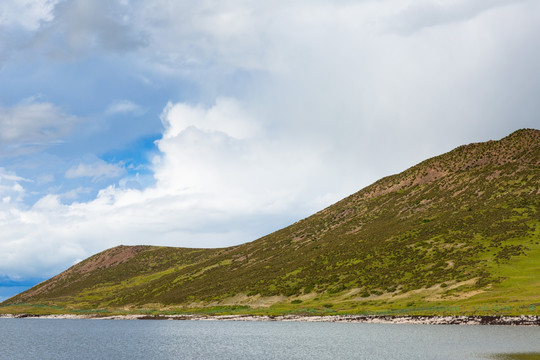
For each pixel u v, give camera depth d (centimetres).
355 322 9625
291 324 10544
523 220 12194
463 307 8788
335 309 10925
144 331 11181
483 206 14162
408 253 12569
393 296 10675
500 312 7969
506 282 9462
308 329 9544
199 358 6519
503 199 14100
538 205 12888
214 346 7788
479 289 9481
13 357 7131
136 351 7500
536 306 7950
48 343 8956
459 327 7731
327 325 9850
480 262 10650
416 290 10475
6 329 12719
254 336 9031
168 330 11100
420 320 8606
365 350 6359
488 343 6028
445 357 5309
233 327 10944
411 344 6525
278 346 7375
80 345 8562
